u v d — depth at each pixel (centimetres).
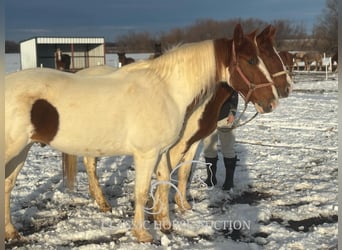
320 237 433
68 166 511
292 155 791
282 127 1091
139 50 4531
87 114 386
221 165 723
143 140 400
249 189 605
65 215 507
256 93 433
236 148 862
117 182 648
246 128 1080
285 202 547
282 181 637
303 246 411
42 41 3588
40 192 588
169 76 421
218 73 442
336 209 507
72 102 384
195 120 475
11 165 422
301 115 1275
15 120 372
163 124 404
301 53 3669
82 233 444
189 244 421
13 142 376
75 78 403
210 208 530
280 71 480
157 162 454
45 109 380
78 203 552
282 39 4612
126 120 397
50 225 479
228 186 594
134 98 398
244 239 441
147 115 397
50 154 831
